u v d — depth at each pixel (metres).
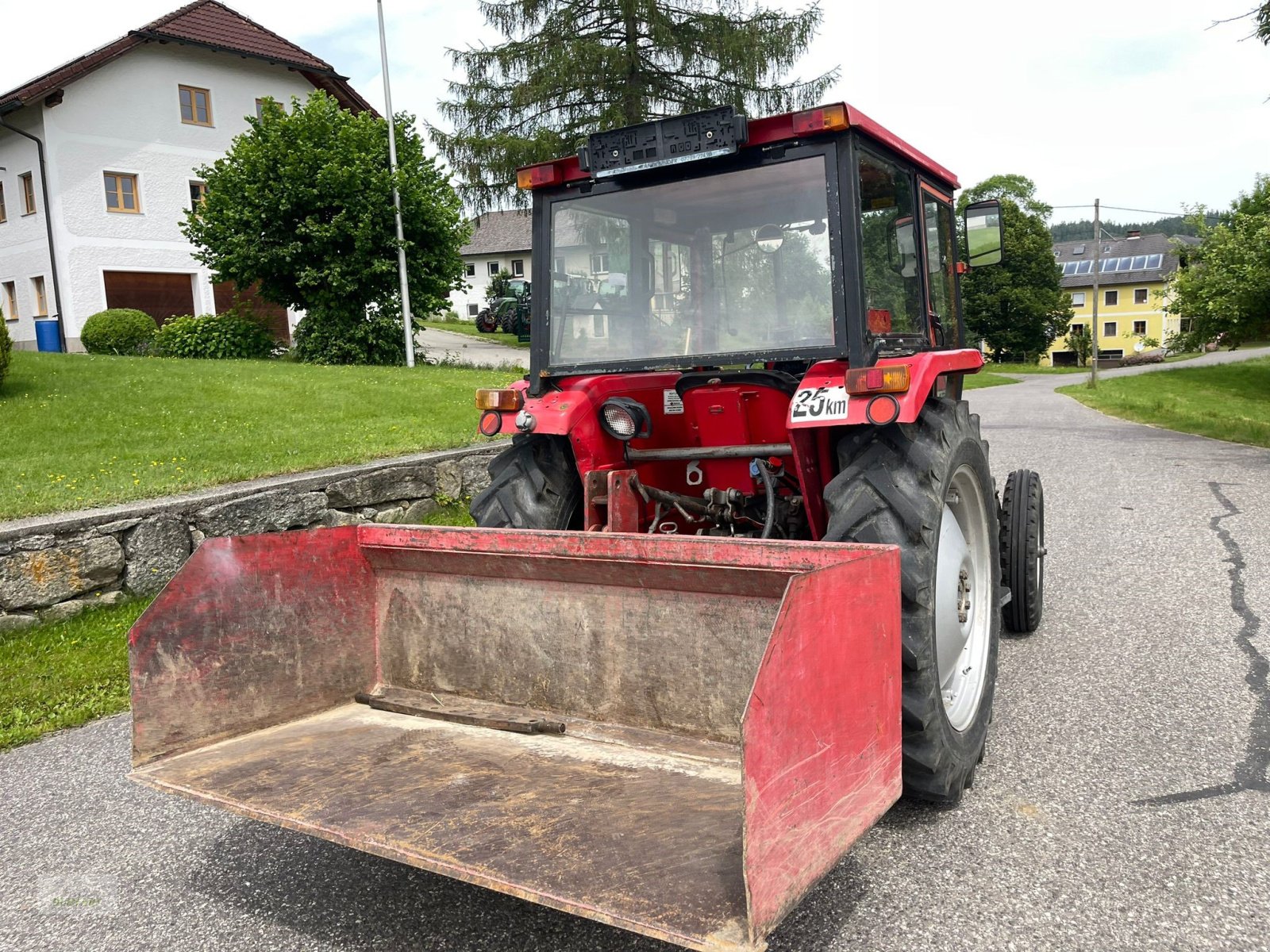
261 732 2.95
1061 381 38.69
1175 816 2.93
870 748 2.32
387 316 18.50
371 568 3.31
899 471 2.95
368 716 3.10
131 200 22.61
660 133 3.30
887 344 3.27
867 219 3.19
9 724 4.07
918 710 2.76
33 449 7.54
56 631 5.13
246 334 18.17
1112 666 4.29
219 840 3.09
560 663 2.99
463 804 2.41
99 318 18.67
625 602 2.86
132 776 2.61
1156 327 84.12
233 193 17.08
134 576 5.64
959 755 2.98
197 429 8.76
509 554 2.97
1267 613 5.01
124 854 3.01
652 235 3.43
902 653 2.75
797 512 3.45
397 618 3.29
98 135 21.81
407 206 17.78
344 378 13.24
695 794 2.43
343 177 16.67
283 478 6.73
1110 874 2.62
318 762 2.69
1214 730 3.57
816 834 2.07
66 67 20.83
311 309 18.12
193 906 2.69
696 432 3.44
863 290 3.10
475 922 2.54
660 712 2.83
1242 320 24.17
